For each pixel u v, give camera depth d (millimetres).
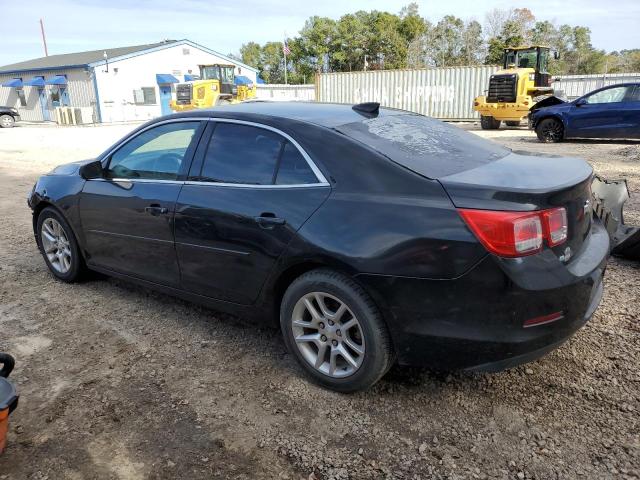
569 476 2416
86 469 2521
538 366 3277
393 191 2801
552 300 2590
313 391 3113
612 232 4996
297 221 2996
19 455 2617
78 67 34781
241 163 3406
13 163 13609
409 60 68500
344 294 2871
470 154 3275
